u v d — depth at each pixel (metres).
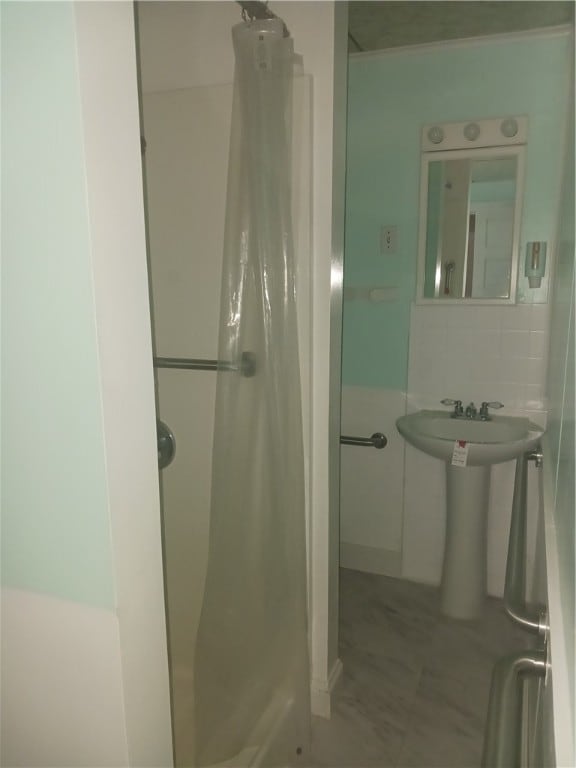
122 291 0.70
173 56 1.56
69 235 0.65
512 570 0.94
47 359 0.69
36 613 0.79
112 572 0.72
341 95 1.53
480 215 2.28
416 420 2.37
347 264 2.54
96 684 0.77
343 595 2.51
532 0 1.86
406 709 1.82
